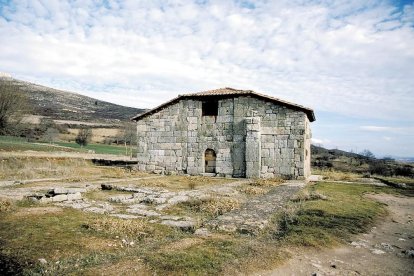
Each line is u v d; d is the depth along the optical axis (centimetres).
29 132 5453
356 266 644
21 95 4503
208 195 1405
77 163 2978
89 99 15562
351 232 877
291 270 601
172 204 1207
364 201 1345
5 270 558
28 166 2469
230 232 829
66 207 1088
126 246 706
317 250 718
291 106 2345
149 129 2778
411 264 668
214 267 574
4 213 954
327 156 5694
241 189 1659
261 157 2403
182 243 704
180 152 2678
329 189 1717
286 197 1405
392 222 1052
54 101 12825
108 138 7288
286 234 820
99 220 874
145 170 2767
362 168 4216
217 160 2545
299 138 2328
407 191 1820
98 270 548
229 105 2539
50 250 650
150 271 546
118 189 1622
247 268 584
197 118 2636
